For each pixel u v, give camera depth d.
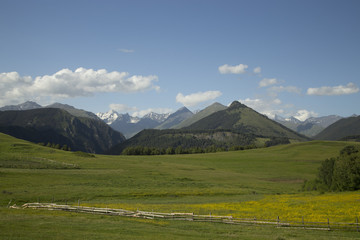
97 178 95.50
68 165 117.12
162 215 43.16
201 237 30.38
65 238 26.52
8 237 25.52
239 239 29.72
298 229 36.44
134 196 71.62
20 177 84.69
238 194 81.56
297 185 108.00
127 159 176.50
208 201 66.44
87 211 46.34
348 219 39.91
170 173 120.62
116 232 30.95
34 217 37.28
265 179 121.81
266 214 45.81
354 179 80.88
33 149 150.25
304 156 192.88
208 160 190.88
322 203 54.94
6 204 56.25
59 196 65.50
